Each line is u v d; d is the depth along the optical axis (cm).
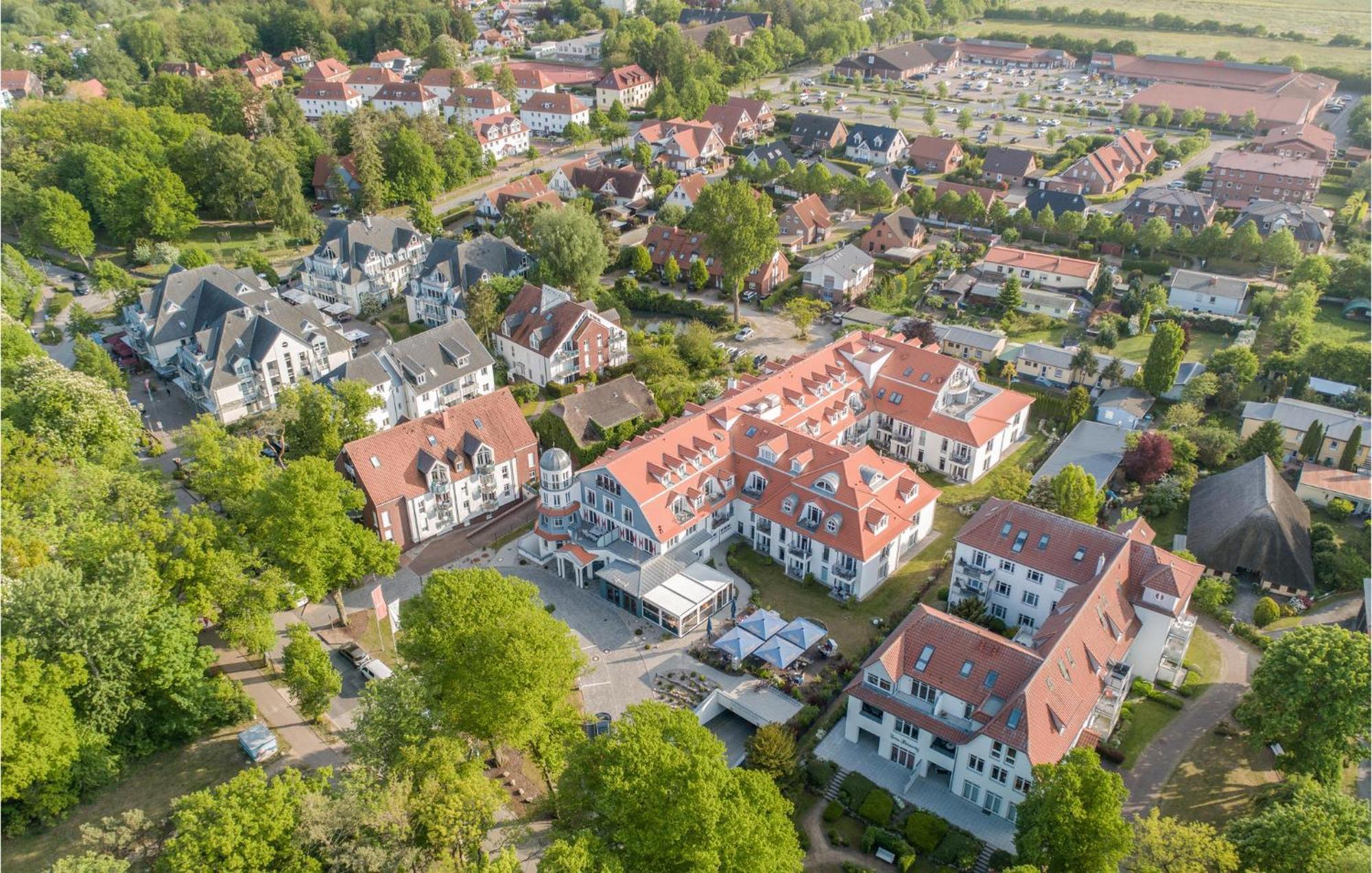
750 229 15738
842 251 18138
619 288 17762
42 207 19050
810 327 16875
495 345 15825
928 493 11144
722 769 6394
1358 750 7644
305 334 14662
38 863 7100
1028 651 7688
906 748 8056
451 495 11425
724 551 11125
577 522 11050
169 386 15112
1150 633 8812
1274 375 14462
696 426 11231
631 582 10131
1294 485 12150
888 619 9956
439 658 7700
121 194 19850
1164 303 16825
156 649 7962
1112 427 13188
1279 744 8306
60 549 9125
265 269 18212
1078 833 6366
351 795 6388
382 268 17850
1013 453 13050
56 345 16362
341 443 11588
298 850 6147
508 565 11056
